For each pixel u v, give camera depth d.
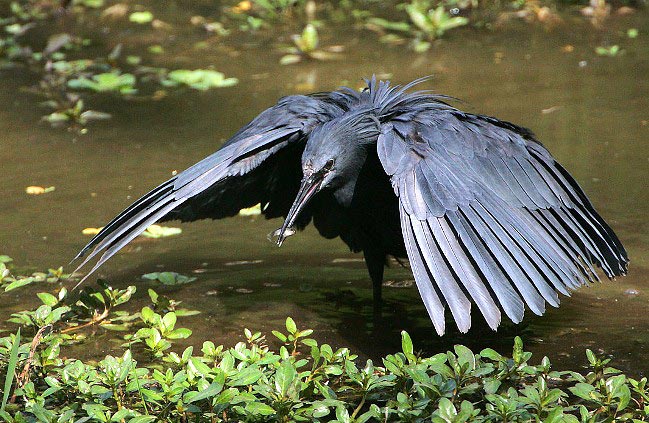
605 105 16.12
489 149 9.10
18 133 15.87
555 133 15.05
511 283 8.17
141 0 23.98
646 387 8.36
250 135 9.76
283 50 19.84
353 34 20.86
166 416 7.77
